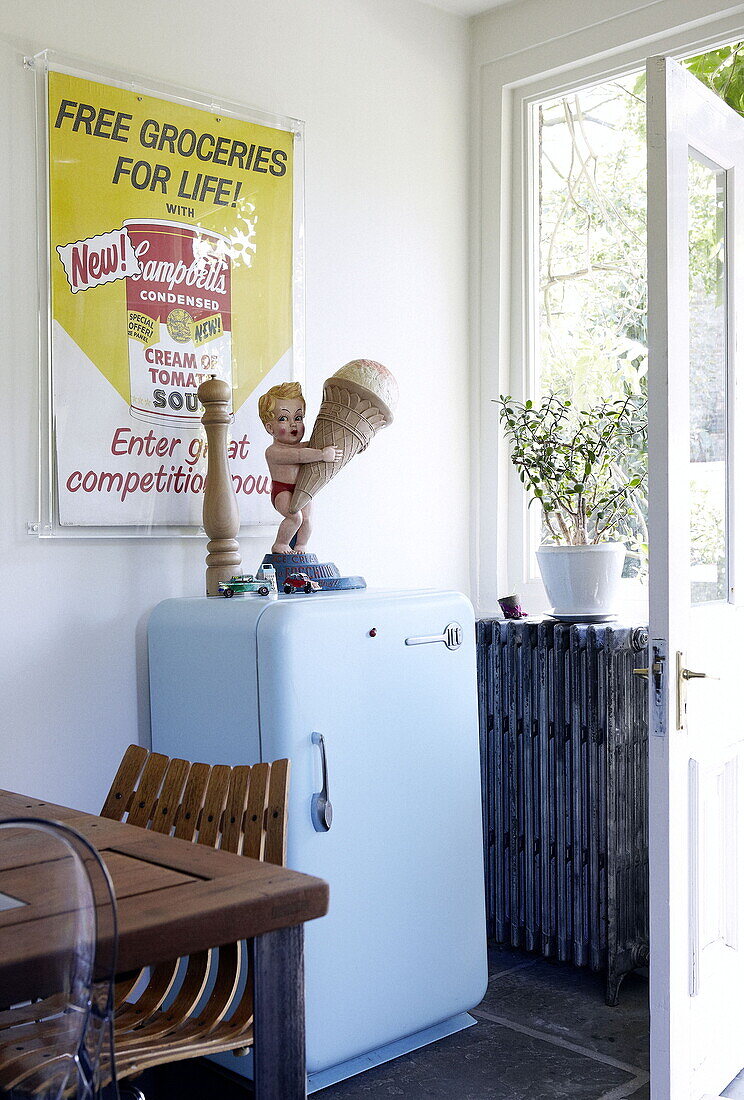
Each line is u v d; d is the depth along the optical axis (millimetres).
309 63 2883
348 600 2340
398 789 2391
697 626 2160
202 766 1835
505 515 3338
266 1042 1283
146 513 2541
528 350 3312
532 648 2924
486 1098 2277
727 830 2318
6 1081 982
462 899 2541
